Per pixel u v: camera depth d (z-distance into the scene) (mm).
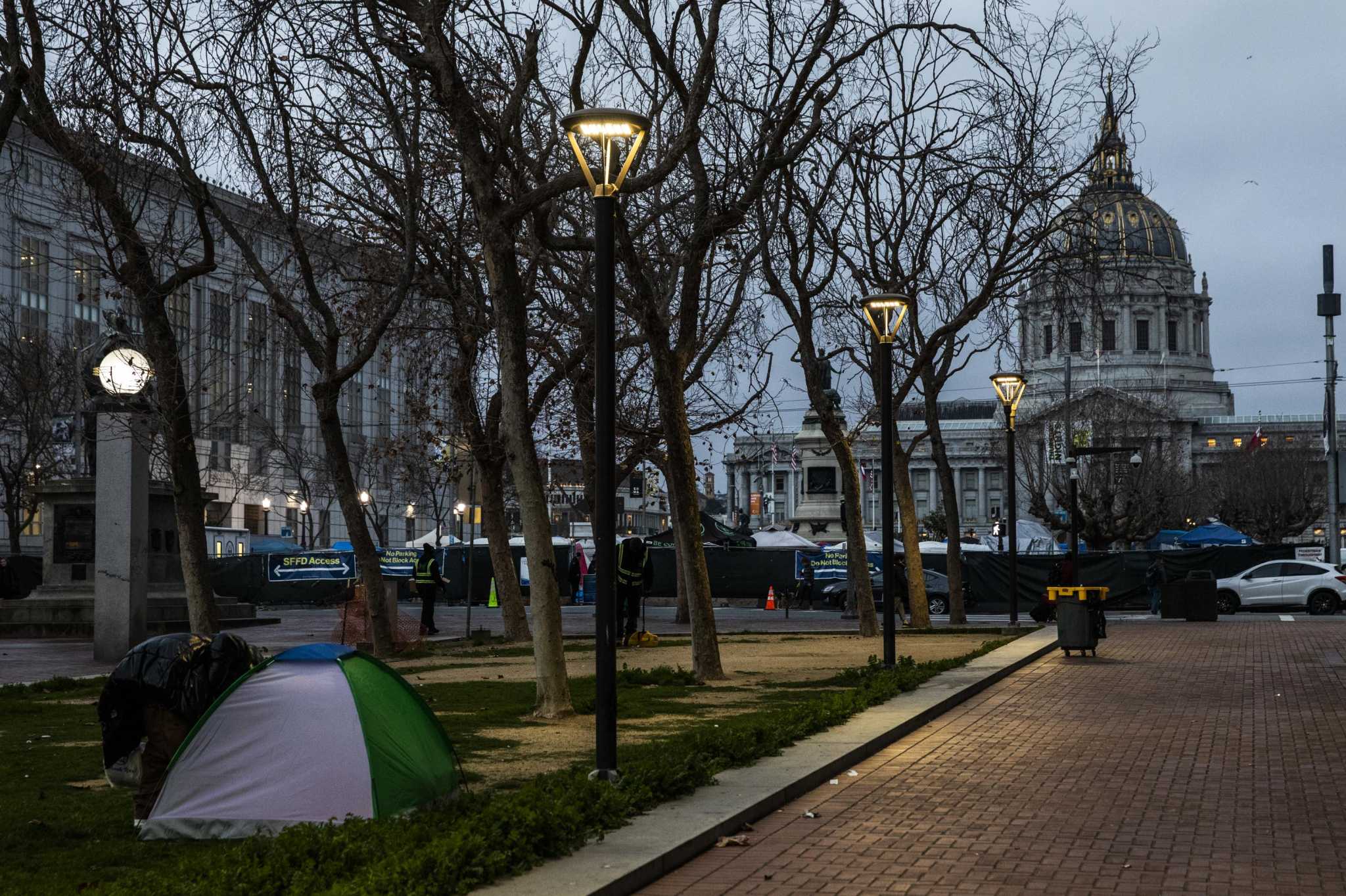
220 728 9125
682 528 20672
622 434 32875
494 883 7656
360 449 71750
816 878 8461
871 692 17281
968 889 8117
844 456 32500
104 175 20250
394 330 29953
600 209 11547
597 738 11023
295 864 7781
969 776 12336
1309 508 98438
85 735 14531
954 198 29047
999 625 37594
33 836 9055
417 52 17219
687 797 10570
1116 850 9172
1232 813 10469
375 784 9016
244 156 22016
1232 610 46844
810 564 52906
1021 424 97750
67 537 35312
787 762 12273
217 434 54625
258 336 37594
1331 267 54000
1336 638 31797
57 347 56219
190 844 8859
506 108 17766
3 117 17562
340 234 28906
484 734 14305
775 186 25297
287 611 49938
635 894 8023
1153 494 81875
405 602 56156
